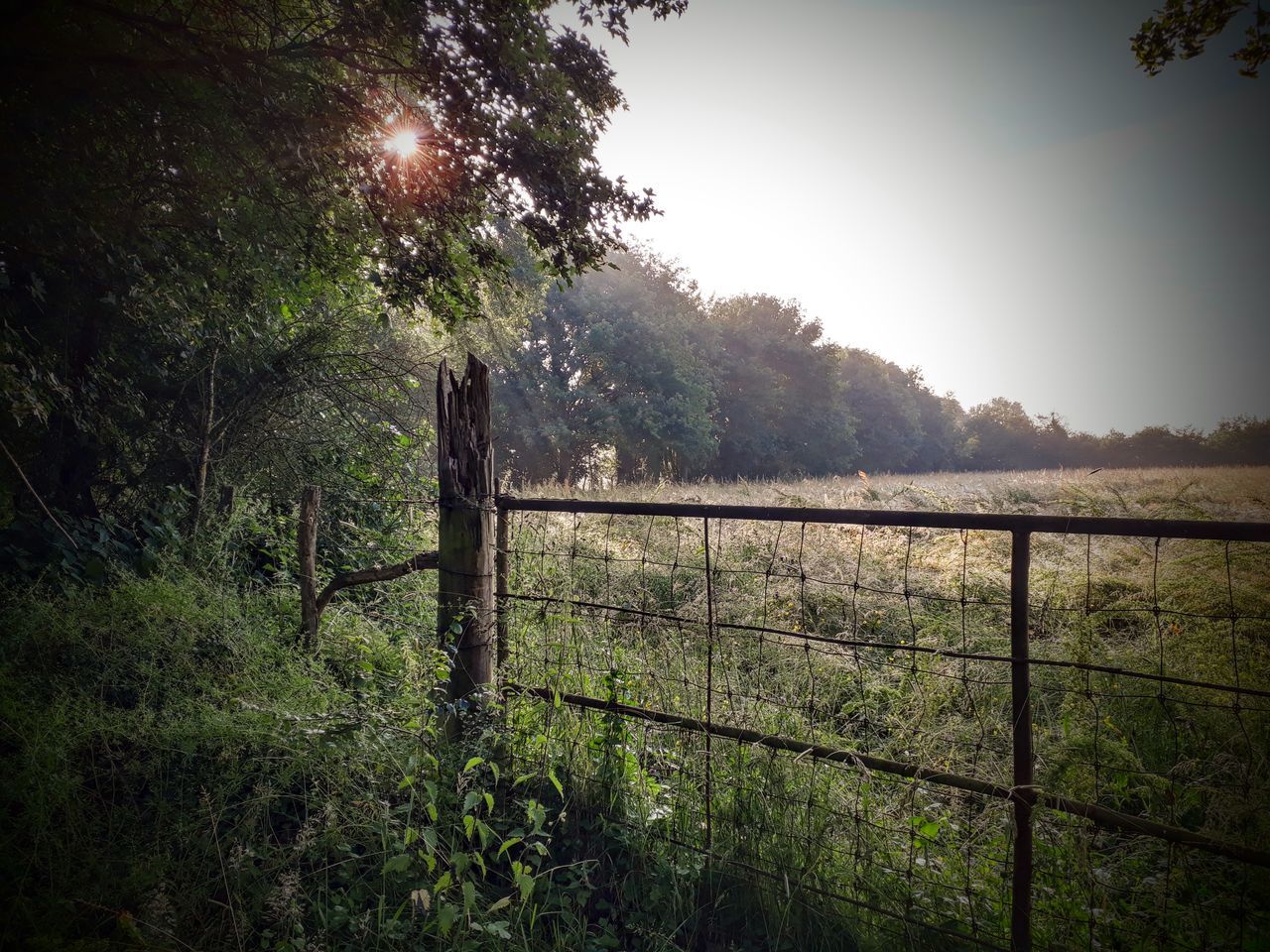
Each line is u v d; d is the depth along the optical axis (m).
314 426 7.52
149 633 3.73
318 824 2.77
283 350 7.23
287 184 6.06
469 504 3.25
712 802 2.81
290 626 4.27
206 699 3.35
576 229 6.30
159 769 2.98
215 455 6.64
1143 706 3.60
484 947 2.40
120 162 5.59
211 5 5.56
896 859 2.58
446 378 3.30
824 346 52.56
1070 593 5.27
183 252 5.95
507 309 13.03
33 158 4.94
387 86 6.64
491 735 3.11
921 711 3.45
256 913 2.46
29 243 5.04
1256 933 2.21
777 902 2.53
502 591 3.43
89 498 5.83
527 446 35.44
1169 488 11.65
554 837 2.98
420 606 5.31
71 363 5.64
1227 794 2.59
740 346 50.06
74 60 4.80
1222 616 1.95
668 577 6.00
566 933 2.56
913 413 70.44
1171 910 2.31
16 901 2.31
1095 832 2.27
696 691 3.25
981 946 2.27
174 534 5.10
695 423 37.38
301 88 5.68
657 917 2.64
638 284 40.88
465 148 6.01
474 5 5.38
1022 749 2.15
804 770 2.77
